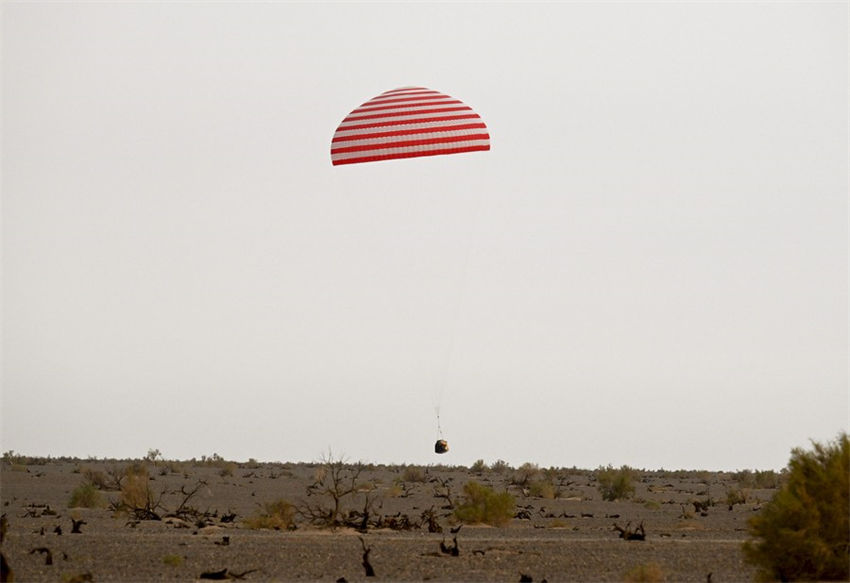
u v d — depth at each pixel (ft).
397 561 128.47
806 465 114.83
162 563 124.36
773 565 112.16
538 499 259.80
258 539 149.48
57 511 204.74
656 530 176.55
